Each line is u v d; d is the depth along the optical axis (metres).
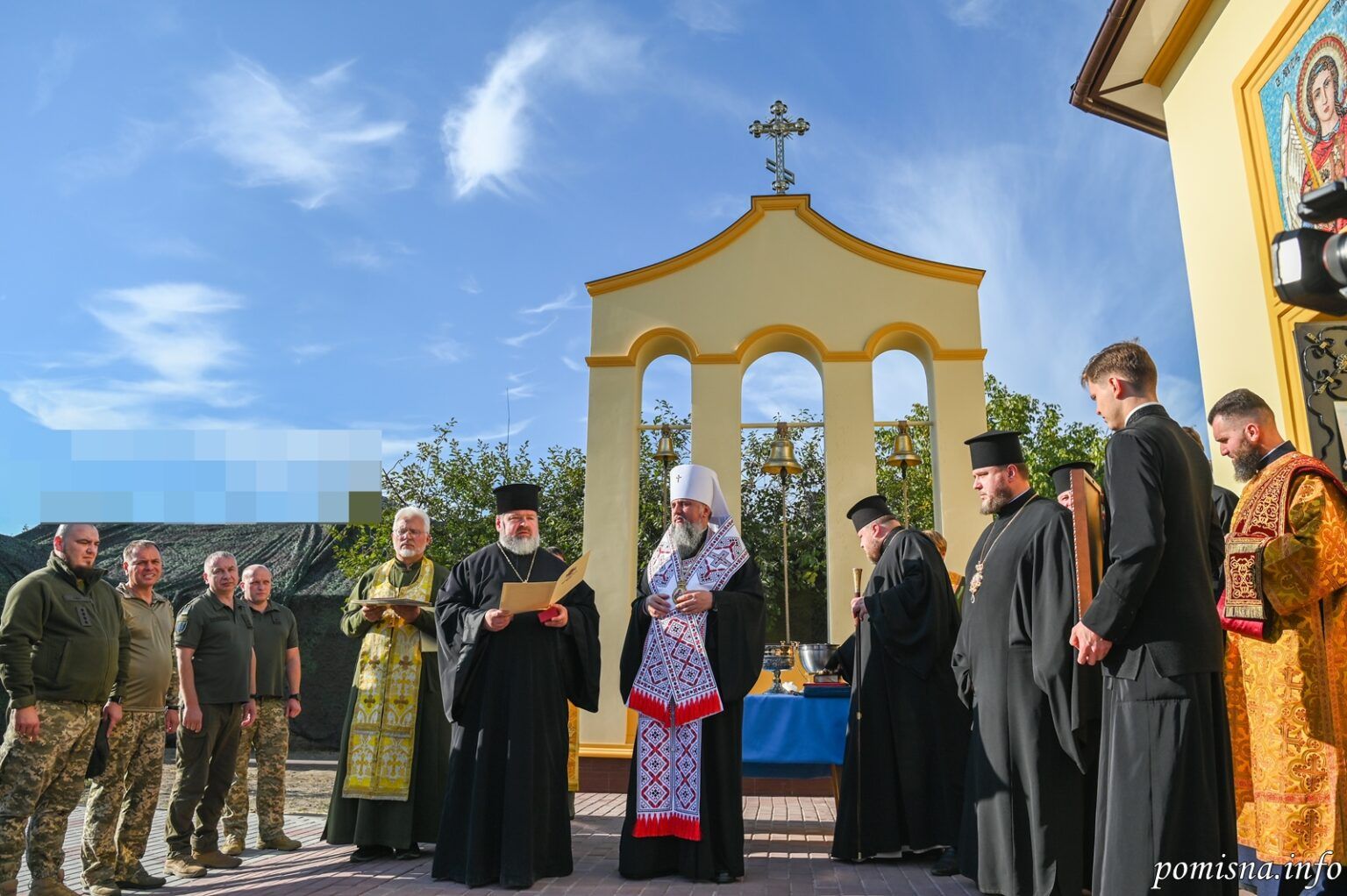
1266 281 5.94
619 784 8.91
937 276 9.70
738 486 9.32
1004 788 4.42
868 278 9.73
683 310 9.78
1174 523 3.25
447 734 6.13
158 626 5.67
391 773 5.88
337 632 15.15
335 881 5.17
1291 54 5.64
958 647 4.96
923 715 5.66
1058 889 4.16
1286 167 5.75
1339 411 5.31
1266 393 5.98
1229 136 6.50
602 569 9.29
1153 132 8.23
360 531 15.09
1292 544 3.87
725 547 5.52
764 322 9.69
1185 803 3.04
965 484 9.12
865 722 5.75
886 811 5.59
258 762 6.61
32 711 4.65
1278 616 3.95
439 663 5.61
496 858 4.97
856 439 9.33
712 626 5.35
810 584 13.59
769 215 9.95
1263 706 3.98
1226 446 4.44
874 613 5.70
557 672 5.34
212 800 5.85
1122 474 3.29
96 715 4.95
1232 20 6.46
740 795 5.20
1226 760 3.18
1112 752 3.24
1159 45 7.30
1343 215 2.43
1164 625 3.18
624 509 9.40
